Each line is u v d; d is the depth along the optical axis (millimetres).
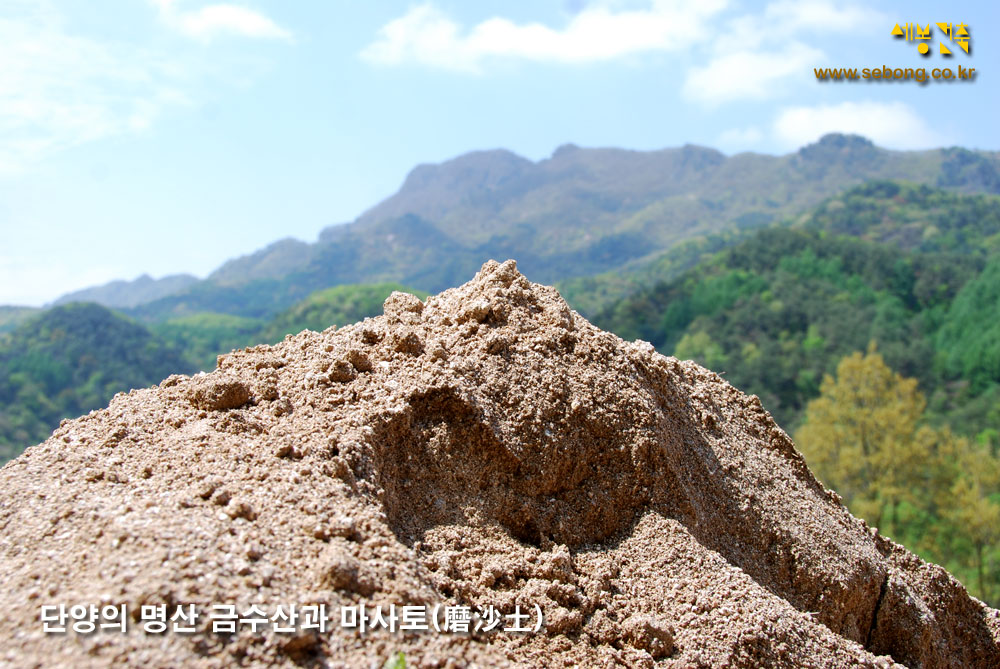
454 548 3781
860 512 28547
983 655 5336
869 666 3691
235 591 2910
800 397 67062
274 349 5051
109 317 107312
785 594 4434
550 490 4176
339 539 3311
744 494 4691
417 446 4078
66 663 2602
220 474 3615
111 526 3215
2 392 84812
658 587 3836
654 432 4414
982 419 55312
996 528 26719
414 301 5297
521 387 4363
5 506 3467
